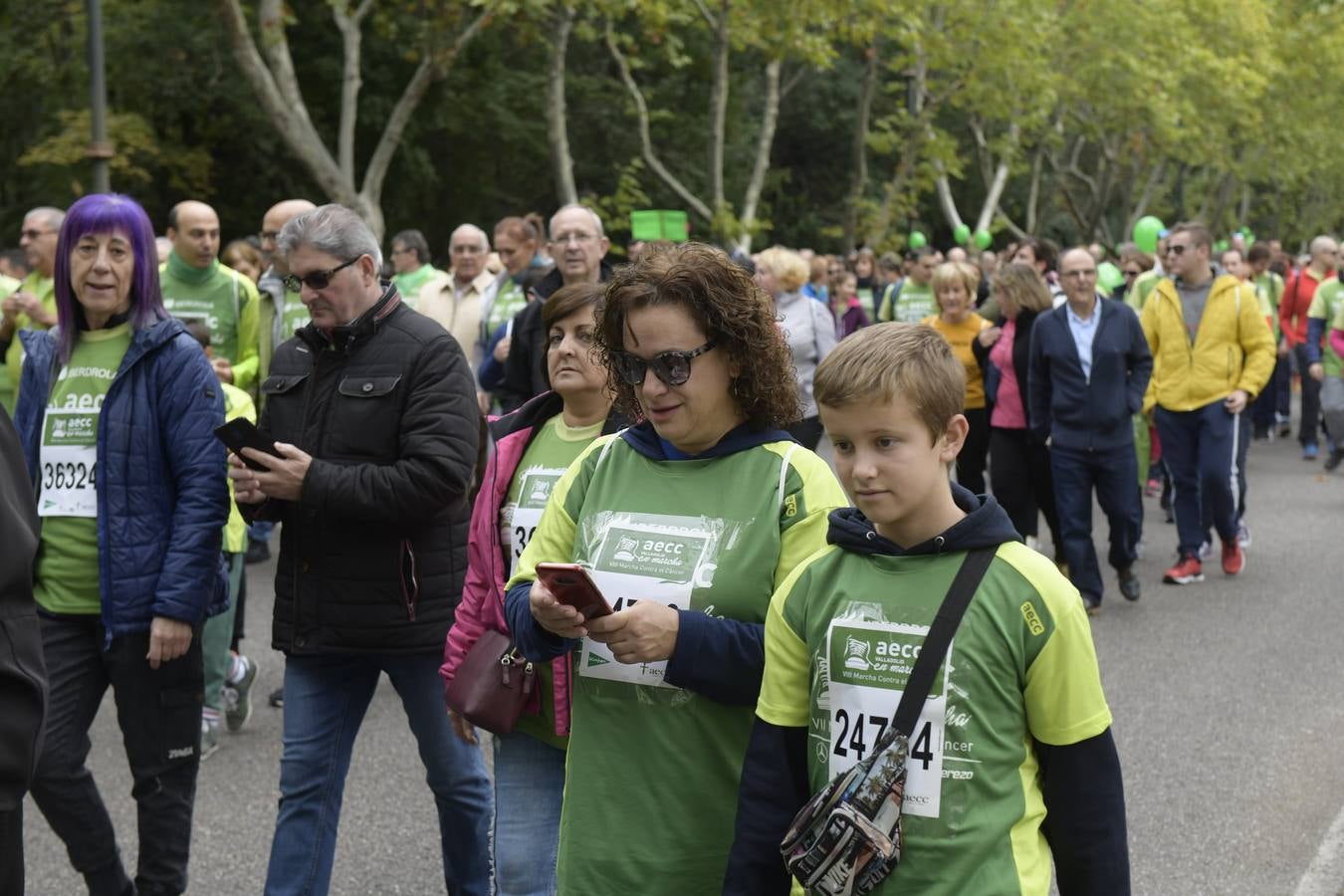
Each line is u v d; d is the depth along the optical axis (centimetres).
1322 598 912
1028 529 933
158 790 441
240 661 668
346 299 425
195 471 439
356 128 2855
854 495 257
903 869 251
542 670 360
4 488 268
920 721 252
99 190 1311
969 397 1000
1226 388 950
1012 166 3319
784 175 4069
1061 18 3148
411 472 414
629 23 3088
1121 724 658
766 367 303
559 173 2027
